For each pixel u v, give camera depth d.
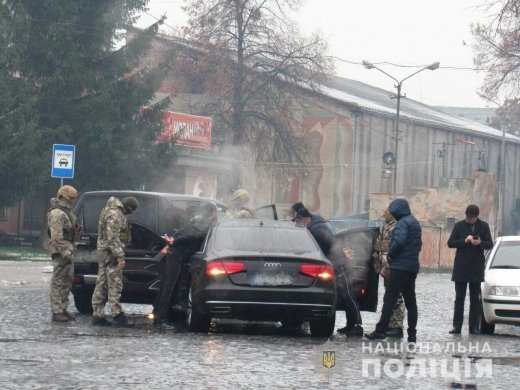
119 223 19.52
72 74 58.34
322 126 96.56
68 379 12.77
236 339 17.91
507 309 21.28
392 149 102.56
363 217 80.94
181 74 75.19
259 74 74.88
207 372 13.72
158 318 19.50
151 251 21.06
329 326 18.97
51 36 58.06
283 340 18.12
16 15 57.34
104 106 58.78
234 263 18.22
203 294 18.20
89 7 60.22
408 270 18.69
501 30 43.72
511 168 134.00
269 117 74.94
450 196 80.31
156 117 63.03
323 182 96.38
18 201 55.78
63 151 33.66
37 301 24.55
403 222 18.73
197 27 74.38
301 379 13.38
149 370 13.73
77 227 20.20
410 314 18.94
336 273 19.64
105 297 19.67
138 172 62.22
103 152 58.84
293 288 18.25
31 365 13.86
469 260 21.14
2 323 19.33
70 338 17.11
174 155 63.25
